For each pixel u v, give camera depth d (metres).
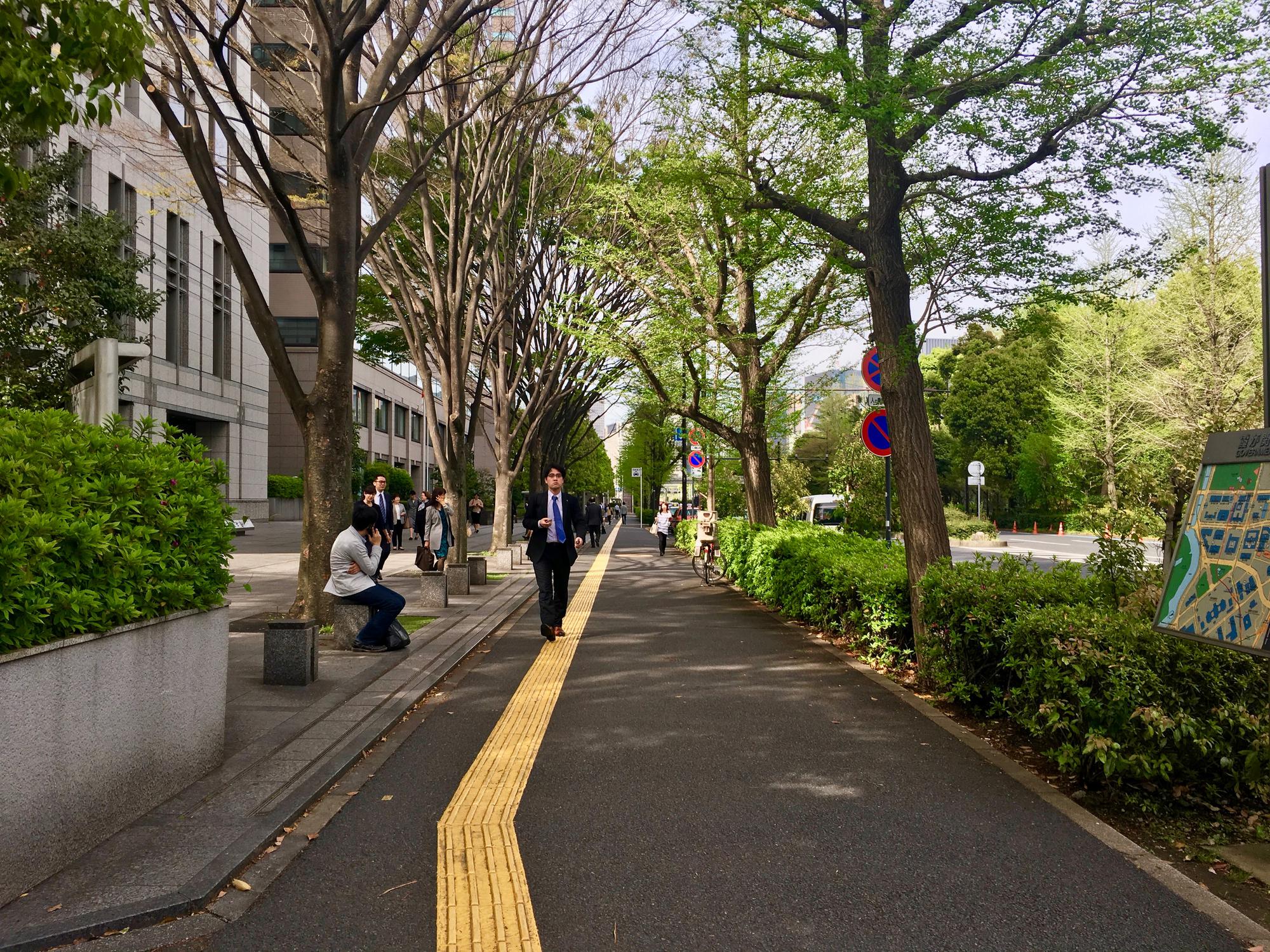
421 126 14.02
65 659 3.46
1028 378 49.78
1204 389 24.06
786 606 11.28
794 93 7.91
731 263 13.39
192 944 2.94
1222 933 3.00
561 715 6.24
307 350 50.78
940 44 7.02
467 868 3.55
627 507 113.69
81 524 3.61
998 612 5.68
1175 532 6.13
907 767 4.95
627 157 16.12
